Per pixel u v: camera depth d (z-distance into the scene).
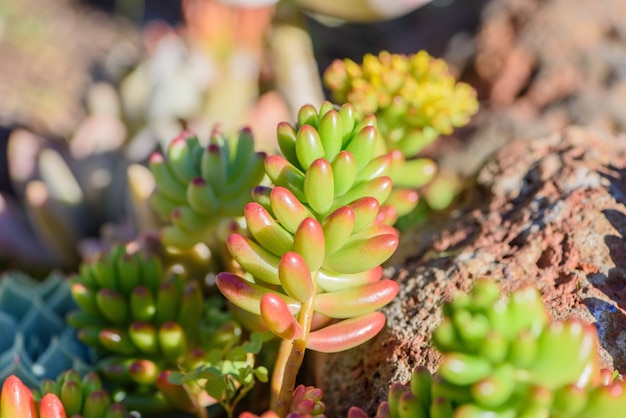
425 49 0.57
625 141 0.35
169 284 0.30
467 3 0.57
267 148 0.44
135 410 0.30
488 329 0.21
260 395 0.31
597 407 0.21
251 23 0.54
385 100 0.31
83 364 0.31
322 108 0.26
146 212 0.39
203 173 0.30
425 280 0.30
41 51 0.84
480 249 0.30
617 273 0.29
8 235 0.51
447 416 0.22
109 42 0.87
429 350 0.28
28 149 0.54
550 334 0.21
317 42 0.73
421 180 0.32
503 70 0.49
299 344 0.25
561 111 0.44
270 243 0.25
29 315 0.35
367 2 0.49
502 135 0.44
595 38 0.48
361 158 0.26
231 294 0.25
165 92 0.53
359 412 0.24
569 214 0.30
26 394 0.25
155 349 0.30
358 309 0.26
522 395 0.22
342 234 0.25
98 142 0.53
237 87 0.54
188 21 0.55
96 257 0.32
